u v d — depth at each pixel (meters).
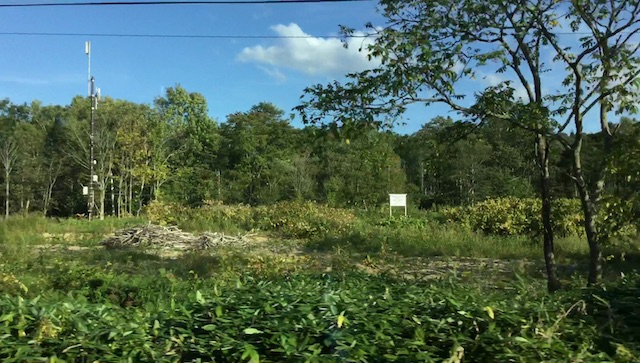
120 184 38.34
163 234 17.52
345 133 6.04
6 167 48.31
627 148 5.48
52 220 23.86
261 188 44.03
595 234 6.69
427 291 3.17
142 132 38.50
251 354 2.44
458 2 6.50
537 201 18.50
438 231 17.70
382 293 3.29
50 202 50.44
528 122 6.31
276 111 49.06
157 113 40.56
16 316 2.95
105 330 2.78
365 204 32.78
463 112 6.64
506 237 16.92
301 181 41.81
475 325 2.58
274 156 45.34
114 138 38.31
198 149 45.28
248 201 44.22
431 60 6.20
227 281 5.92
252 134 45.59
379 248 15.16
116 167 39.50
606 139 6.63
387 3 6.59
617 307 2.96
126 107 39.06
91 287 6.44
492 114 6.51
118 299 5.95
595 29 6.52
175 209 24.03
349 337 2.52
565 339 2.58
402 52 6.10
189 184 43.75
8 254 12.27
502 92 6.92
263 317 2.82
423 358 2.34
